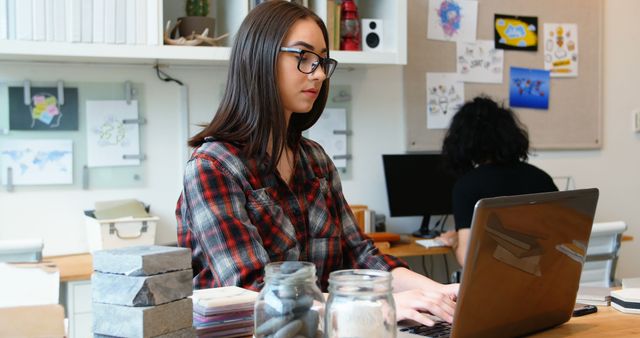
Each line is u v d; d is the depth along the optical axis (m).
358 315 1.01
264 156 1.60
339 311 1.01
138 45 2.79
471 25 3.76
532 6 3.90
